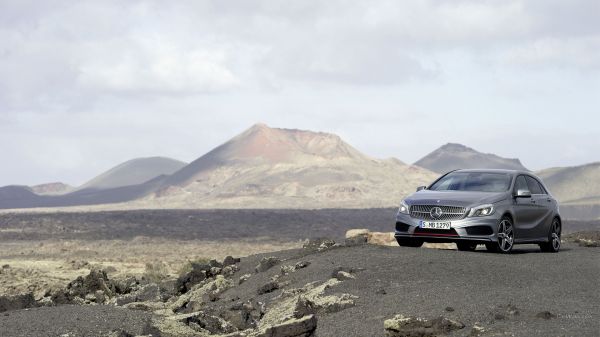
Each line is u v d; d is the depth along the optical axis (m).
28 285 33.03
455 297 12.60
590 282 14.30
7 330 12.84
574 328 10.09
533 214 19.73
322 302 13.20
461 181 19.88
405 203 19.19
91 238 131.50
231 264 22.30
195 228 172.38
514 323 10.64
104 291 21.77
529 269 15.54
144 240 125.31
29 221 178.50
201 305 16.59
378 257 16.95
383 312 12.07
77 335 12.60
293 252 21.55
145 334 12.61
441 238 18.45
